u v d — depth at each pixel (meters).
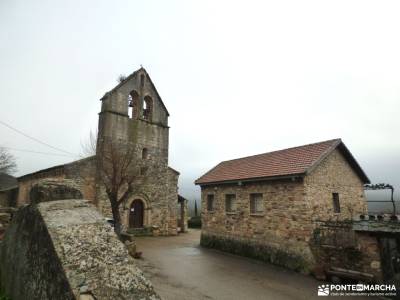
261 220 13.79
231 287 9.26
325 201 12.82
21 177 24.39
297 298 8.55
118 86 21.27
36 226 3.39
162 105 24.20
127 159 19.25
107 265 2.55
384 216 9.82
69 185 4.15
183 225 26.11
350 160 14.57
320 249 11.07
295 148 15.52
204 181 17.73
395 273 9.91
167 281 9.48
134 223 21.14
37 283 3.07
